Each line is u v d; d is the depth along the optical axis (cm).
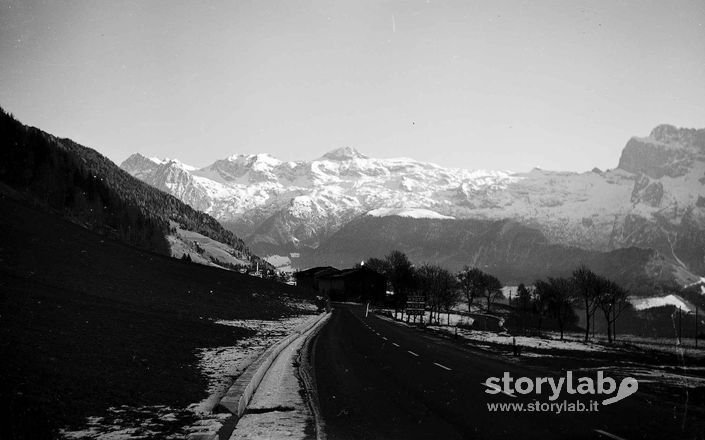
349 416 1154
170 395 1150
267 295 6675
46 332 1449
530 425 1102
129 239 11788
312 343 2920
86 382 1091
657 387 1683
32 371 1067
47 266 3089
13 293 1959
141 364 1378
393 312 9875
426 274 11794
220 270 7812
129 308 2498
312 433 999
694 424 1134
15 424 807
